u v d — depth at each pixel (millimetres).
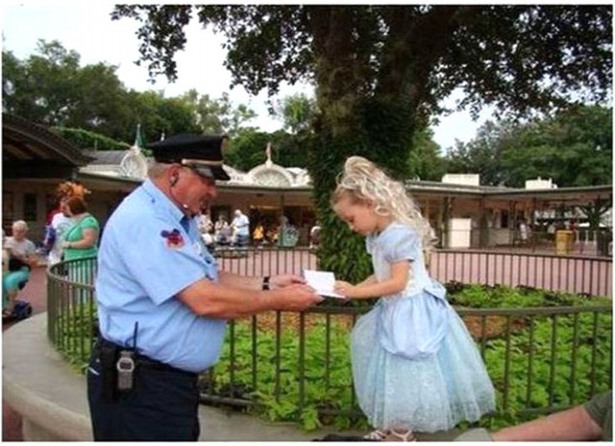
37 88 49094
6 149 16781
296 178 31172
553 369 3912
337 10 6363
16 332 6082
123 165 26391
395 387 3080
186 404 2525
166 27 8578
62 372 4648
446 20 6852
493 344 4898
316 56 6922
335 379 3834
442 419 3068
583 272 12531
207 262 2592
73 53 51688
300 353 3631
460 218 34594
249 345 4559
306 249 13891
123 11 8422
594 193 28500
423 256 3232
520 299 8125
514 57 9172
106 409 2486
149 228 2396
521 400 3869
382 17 7230
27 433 4469
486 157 62188
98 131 50844
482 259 19391
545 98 9641
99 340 2602
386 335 3137
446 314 3191
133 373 2434
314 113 6949
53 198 23094
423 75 7246
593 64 8977
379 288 2996
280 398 3727
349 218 3170
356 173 3135
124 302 2443
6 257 8641
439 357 3094
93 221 7387
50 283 5582
